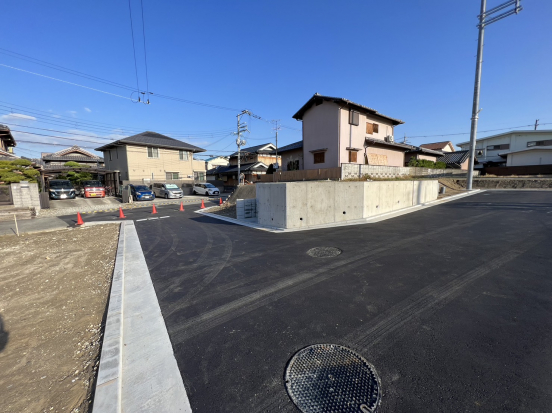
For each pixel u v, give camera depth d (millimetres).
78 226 9969
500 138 33250
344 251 5449
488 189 17703
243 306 3312
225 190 33625
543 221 7520
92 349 2580
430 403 1811
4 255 6035
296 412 1786
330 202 8484
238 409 1827
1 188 12852
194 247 6293
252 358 2346
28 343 2684
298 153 22438
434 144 38094
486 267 4242
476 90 16234
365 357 2299
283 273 4367
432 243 5770
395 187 10617
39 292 3939
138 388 2027
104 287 4094
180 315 3145
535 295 3281
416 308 3088
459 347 2377
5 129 17453
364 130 18797
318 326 2811
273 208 8383
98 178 28984
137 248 6324
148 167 27688
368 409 1784
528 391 1873
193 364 2293
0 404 1922
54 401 1955
